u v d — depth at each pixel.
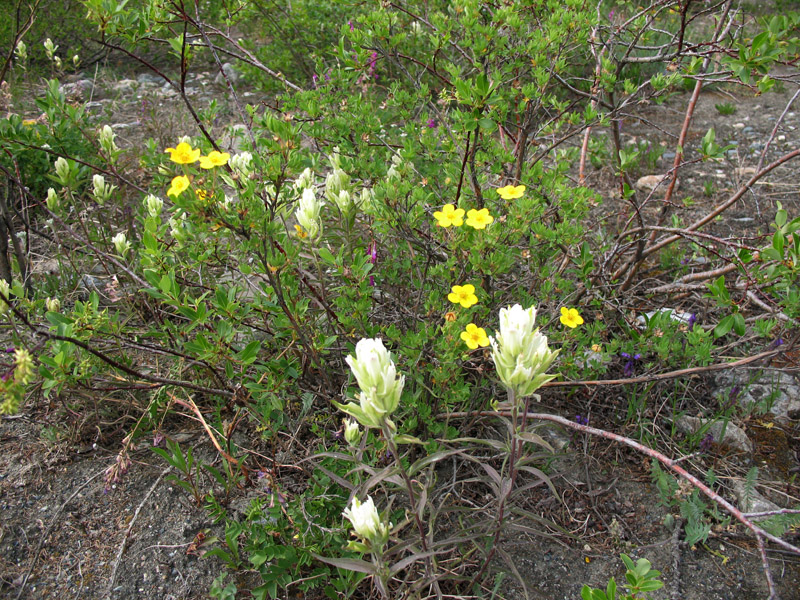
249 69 7.11
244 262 2.83
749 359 2.75
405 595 2.20
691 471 3.00
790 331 3.30
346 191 2.79
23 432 2.97
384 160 3.46
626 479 2.99
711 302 3.85
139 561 2.51
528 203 2.61
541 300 2.93
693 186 5.52
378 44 3.49
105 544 2.56
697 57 3.42
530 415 2.50
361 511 1.85
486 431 3.01
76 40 8.03
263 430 2.85
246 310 2.69
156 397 2.81
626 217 4.74
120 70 8.09
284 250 2.58
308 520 2.41
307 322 2.91
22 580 2.43
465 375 2.96
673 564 2.62
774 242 2.65
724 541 2.72
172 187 2.20
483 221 2.47
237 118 6.63
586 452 3.05
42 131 3.37
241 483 2.78
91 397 2.86
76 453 2.90
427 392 2.79
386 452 2.57
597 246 3.98
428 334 2.63
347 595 2.31
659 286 4.01
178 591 2.43
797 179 5.53
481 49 3.07
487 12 3.66
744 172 5.65
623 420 3.25
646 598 2.50
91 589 2.42
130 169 5.27
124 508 2.69
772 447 3.17
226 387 2.85
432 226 2.92
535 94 3.18
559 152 3.82
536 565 2.60
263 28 7.76
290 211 2.73
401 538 2.50
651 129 6.66
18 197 4.30
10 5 7.63
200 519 2.65
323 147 3.62
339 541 2.39
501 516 2.18
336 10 7.15
